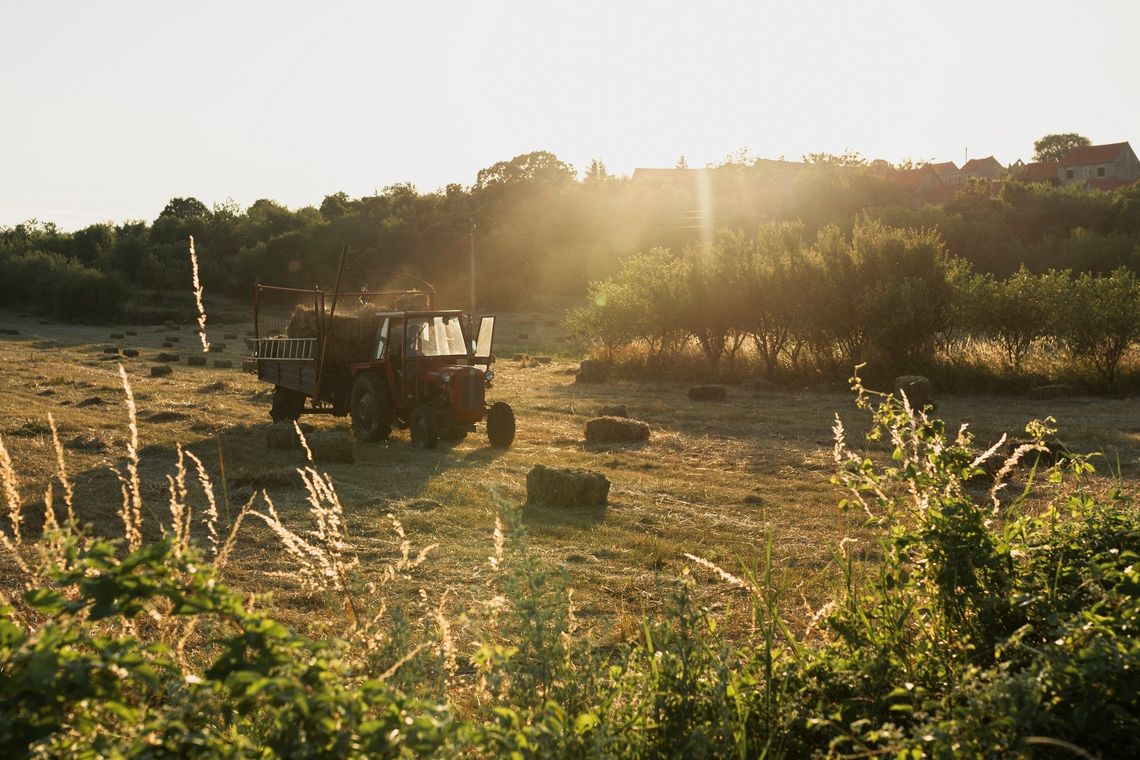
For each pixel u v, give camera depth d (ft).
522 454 49.39
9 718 6.17
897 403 12.91
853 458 12.64
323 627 10.84
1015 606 10.50
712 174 371.15
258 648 6.68
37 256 276.21
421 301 61.57
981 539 11.26
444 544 28.91
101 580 6.73
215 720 8.38
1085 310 78.59
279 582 23.97
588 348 133.08
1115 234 194.80
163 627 9.80
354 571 22.63
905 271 86.79
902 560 11.61
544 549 28.55
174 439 50.42
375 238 285.02
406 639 10.59
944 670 10.25
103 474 38.83
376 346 54.29
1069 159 424.46
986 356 87.10
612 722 9.75
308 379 56.75
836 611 12.21
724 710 9.25
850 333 88.48
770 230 98.73
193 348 149.59
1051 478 13.12
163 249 296.92
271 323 64.28
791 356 95.61
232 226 328.70
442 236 272.31
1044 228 219.82
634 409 70.49
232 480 38.29
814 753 9.15
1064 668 8.49
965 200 233.55
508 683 9.81
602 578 25.04
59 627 6.63
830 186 257.96
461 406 50.57
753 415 65.62
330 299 63.00
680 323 96.63
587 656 10.64
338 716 6.35
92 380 86.22
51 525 9.43
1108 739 8.25
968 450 12.65
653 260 106.83
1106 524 12.00
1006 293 84.53
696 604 11.66
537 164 367.66
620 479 41.45
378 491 37.45
